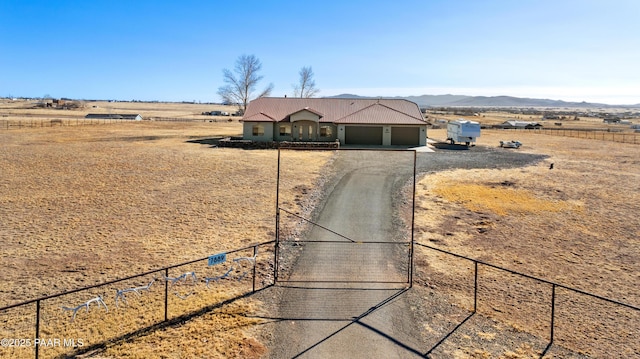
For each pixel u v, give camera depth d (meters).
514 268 15.39
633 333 11.28
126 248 16.09
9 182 26.33
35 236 17.11
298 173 31.22
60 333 10.27
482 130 87.75
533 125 99.81
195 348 9.76
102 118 107.75
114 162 34.25
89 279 13.39
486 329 11.16
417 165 36.06
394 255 16.20
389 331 10.85
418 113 54.12
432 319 11.57
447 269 15.12
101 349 9.61
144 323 10.82
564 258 16.47
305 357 9.59
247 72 85.69
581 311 12.43
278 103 54.44
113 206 21.64
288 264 15.14
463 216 21.58
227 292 12.84
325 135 50.03
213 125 86.44
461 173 32.94
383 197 24.73
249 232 18.31
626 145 58.47
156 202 22.56
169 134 63.09
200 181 27.81
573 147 55.06
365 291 13.16
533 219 21.42
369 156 41.06
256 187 26.47
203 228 18.66
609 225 20.64
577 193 27.14
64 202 22.17
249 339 10.23
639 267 15.73
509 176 32.28
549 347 10.41
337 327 10.96
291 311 11.77
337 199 24.06
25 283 12.98
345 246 16.95
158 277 13.77
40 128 70.38
